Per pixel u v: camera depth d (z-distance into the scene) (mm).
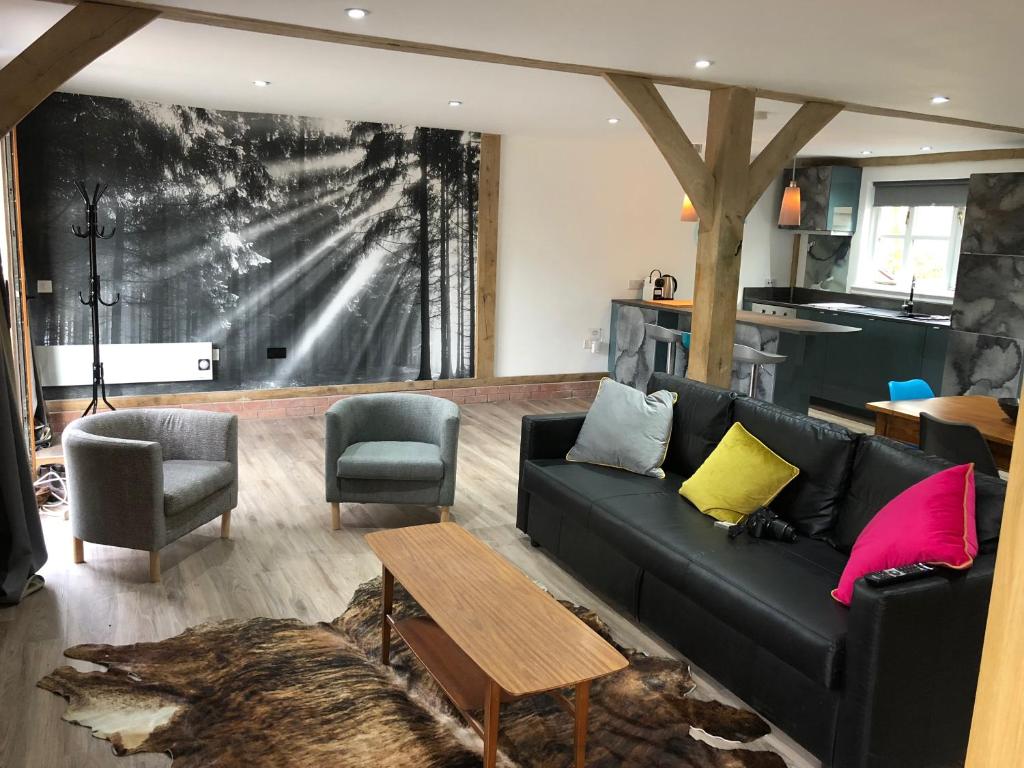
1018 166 7215
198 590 3680
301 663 3098
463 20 3424
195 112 6164
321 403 6965
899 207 8453
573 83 4812
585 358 8164
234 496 4254
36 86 3268
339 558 4070
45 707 2787
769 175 4895
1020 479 844
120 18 3344
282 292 6680
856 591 2398
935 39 3434
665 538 3248
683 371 7254
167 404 6430
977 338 6965
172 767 2508
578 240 7867
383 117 6477
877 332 7770
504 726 2768
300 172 6570
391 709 2838
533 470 4148
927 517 2592
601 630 3461
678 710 2904
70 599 3564
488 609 2633
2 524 3547
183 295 6348
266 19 3520
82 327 6047
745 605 2783
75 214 5914
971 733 911
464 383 7562
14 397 3664
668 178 8156
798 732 2652
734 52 3811
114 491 3658
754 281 9148
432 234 7148
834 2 2975
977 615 2514
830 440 3357
